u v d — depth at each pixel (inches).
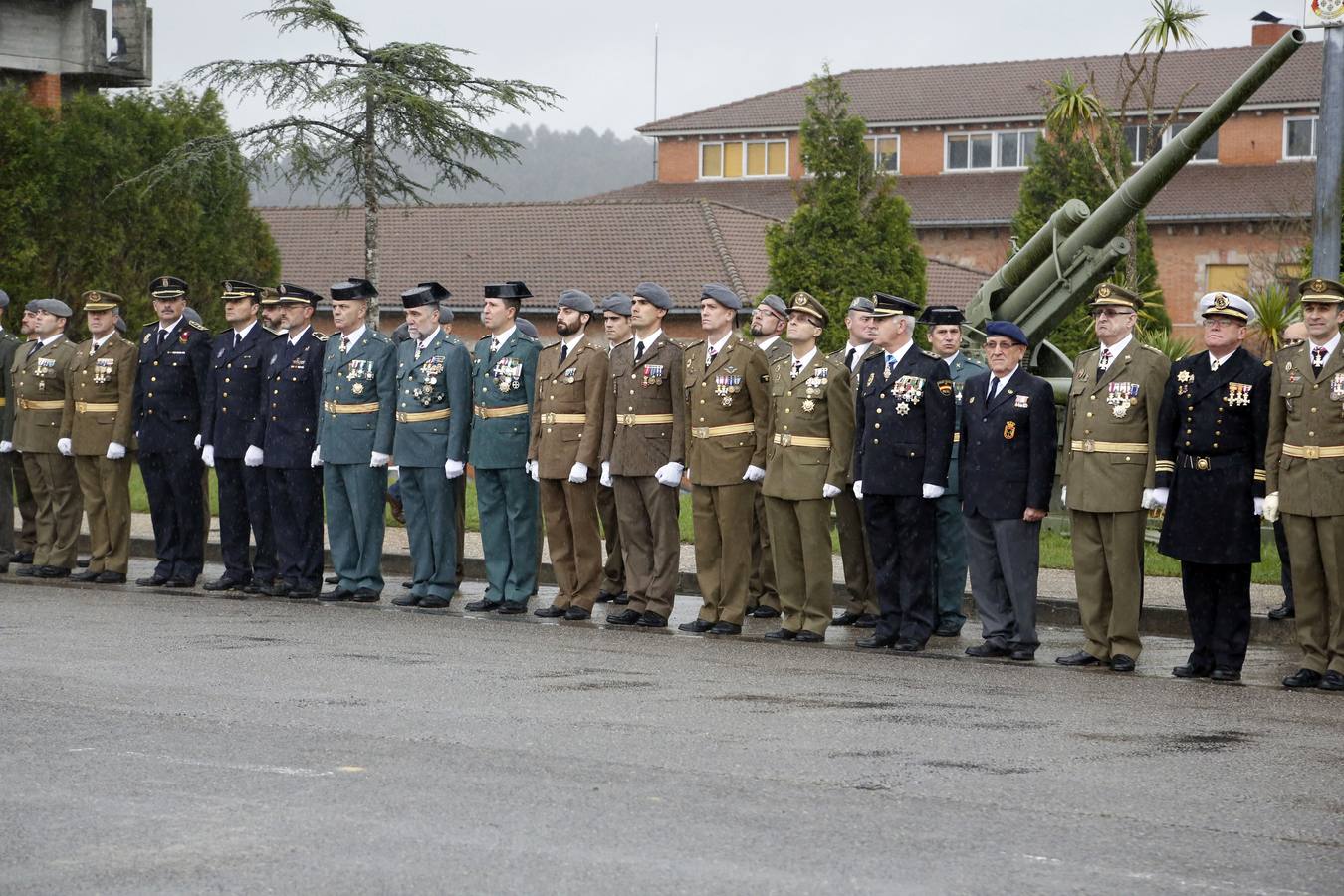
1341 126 556.7
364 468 547.8
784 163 2047.2
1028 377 455.8
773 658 432.5
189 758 287.0
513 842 235.6
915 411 468.4
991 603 458.9
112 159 1114.7
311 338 562.6
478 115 989.2
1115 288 445.7
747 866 225.6
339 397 547.2
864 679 394.6
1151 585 573.3
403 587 598.5
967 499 459.8
